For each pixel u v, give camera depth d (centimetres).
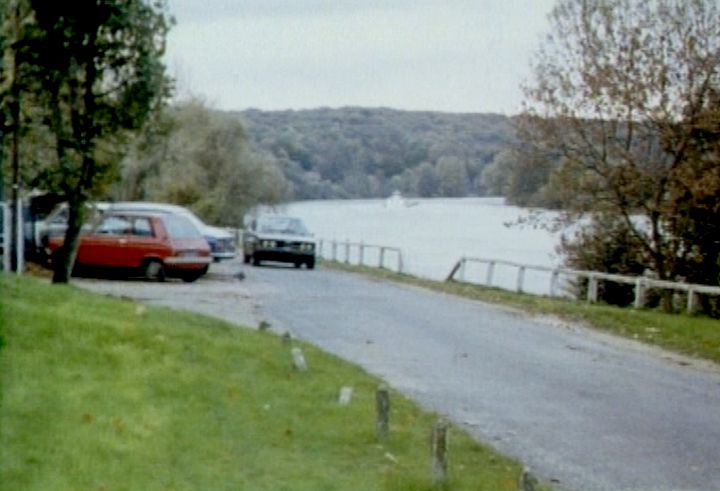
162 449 916
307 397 1247
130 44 1961
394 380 1509
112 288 2538
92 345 1210
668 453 1160
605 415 1347
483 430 1224
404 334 2031
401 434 1116
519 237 8300
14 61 1880
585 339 2084
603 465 1092
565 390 1509
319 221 10462
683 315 2462
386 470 970
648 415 1360
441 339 1988
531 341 2023
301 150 11812
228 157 7319
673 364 1806
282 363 1434
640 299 2597
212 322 1688
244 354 1427
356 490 893
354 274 3875
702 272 2866
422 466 1000
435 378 1548
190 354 1313
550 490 970
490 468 1034
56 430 900
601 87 2914
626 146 2931
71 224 2031
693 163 2811
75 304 1448
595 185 3017
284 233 4031
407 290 3125
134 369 1160
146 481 830
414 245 6869
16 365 1059
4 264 2277
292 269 3925
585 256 3116
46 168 2020
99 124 1975
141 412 1008
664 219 2867
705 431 1281
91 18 1888
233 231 5356
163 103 2047
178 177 6334
